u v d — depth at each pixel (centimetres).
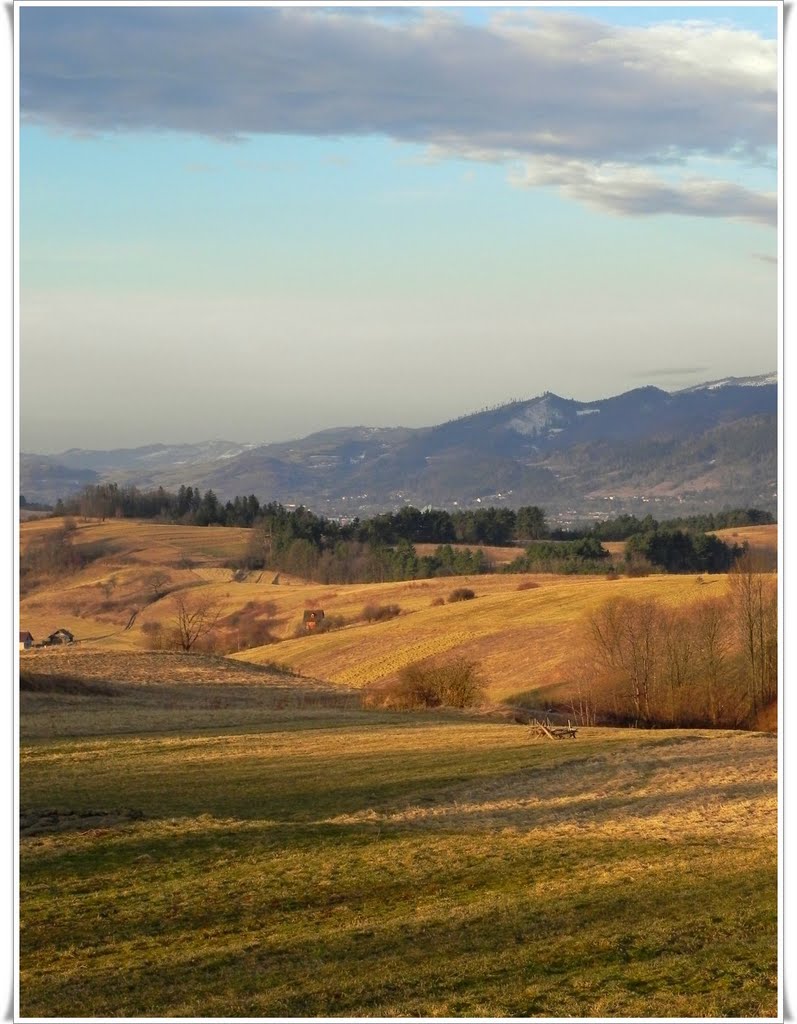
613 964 1700
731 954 1708
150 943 1948
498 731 5212
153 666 8194
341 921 2039
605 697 6838
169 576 15450
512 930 1916
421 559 15312
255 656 10525
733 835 2725
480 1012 1520
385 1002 1589
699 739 4847
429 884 2284
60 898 2219
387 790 3553
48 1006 1644
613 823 2975
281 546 16575
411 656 9019
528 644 8538
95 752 4384
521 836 2767
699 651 6694
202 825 2878
